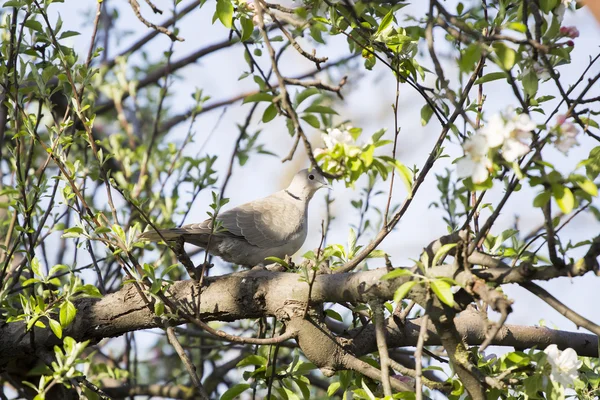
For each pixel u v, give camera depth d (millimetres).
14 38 9688
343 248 9172
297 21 8289
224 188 13258
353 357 8273
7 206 10766
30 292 10984
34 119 10062
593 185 5965
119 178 13609
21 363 10828
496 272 6840
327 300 8273
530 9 7188
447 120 8602
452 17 6297
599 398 8094
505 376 7105
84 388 8516
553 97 8281
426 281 6320
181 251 8633
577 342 9188
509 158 5941
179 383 15047
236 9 8469
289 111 6195
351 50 9273
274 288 8570
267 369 8539
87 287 8328
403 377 8625
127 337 14023
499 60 6270
